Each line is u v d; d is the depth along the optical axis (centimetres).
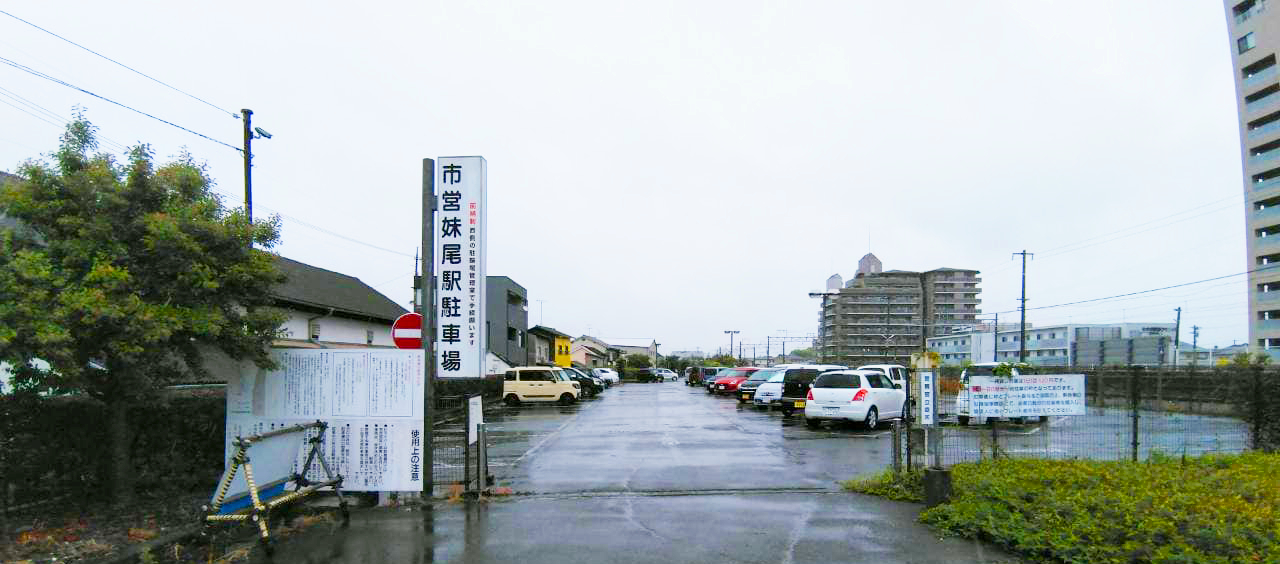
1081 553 604
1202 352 6906
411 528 761
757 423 2083
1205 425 1360
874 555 648
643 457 1312
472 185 959
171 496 865
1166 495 764
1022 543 640
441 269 957
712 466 1188
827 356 7162
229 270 766
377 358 890
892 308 7006
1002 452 1053
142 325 667
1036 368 1962
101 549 643
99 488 824
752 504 870
